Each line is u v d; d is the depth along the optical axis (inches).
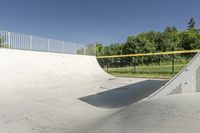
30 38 521.3
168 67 943.0
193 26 2952.8
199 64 181.8
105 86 435.2
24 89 355.9
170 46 1503.4
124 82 517.0
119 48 1594.5
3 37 452.1
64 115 212.5
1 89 321.4
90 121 188.9
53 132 165.0
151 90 362.0
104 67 1015.6
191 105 146.9
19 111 220.7
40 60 501.7
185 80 184.9
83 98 298.0
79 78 550.0
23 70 421.7
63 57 605.0
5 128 171.9
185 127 115.2
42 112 221.0
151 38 1604.3
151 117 140.4
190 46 1505.9
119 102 270.2
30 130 169.3
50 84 430.9
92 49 822.5
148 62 1163.3
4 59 404.2
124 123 144.9
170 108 149.3
